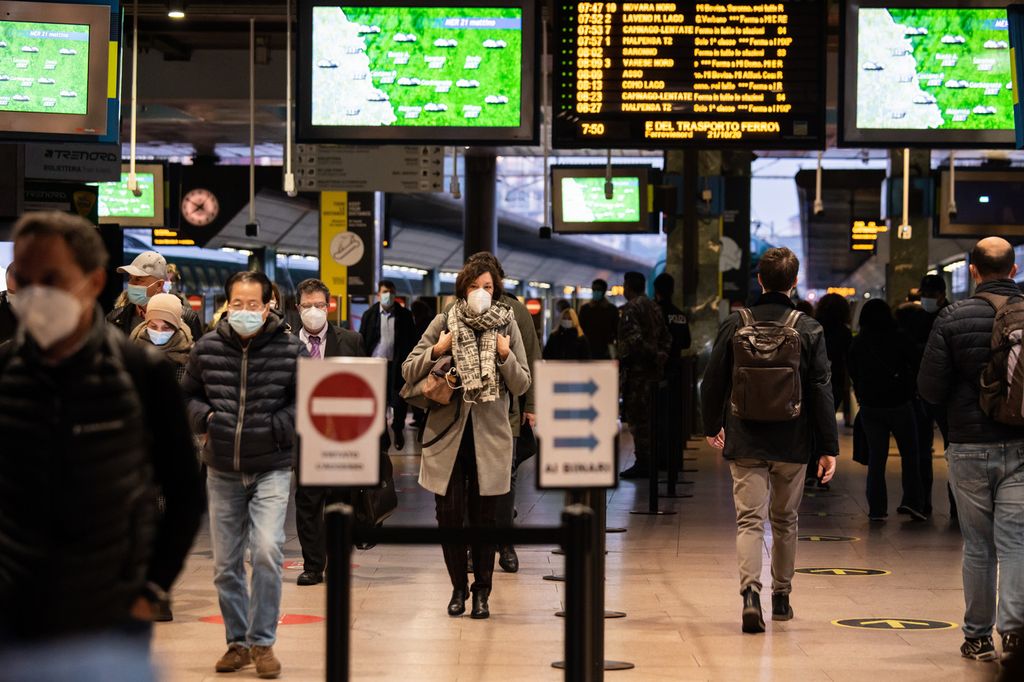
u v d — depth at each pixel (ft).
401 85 46.62
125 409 12.66
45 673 12.23
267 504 24.61
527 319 32.96
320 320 34.81
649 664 25.62
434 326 30.22
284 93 75.00
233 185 96.37
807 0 45.52
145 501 12.96
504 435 29.81
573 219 95.96
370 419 15.97
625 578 35.35
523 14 46.32
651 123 45.91
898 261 96.78
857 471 65.10
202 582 34.63
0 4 40.57
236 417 24.45
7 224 46.73
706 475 62.13
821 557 39.14
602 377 16.06
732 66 45.73
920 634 28.55
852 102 45.32
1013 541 25.14
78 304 12.21
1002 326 24.90
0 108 40.75
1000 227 90.63
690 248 69.51
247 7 55.57
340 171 75.36
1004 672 11.22
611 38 45.85
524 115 46.47
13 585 12.29
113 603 12.63
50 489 12.30
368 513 31.35
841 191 156.56
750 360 28.32
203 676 24.56
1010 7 37.99
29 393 12.35
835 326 57.21
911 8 45.11
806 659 26.12
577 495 20.56
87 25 40.88
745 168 95.09
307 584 34.19
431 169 75.05
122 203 93.81
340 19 46.60
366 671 24.95
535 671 25.02
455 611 30.32
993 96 45.14
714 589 33.78
